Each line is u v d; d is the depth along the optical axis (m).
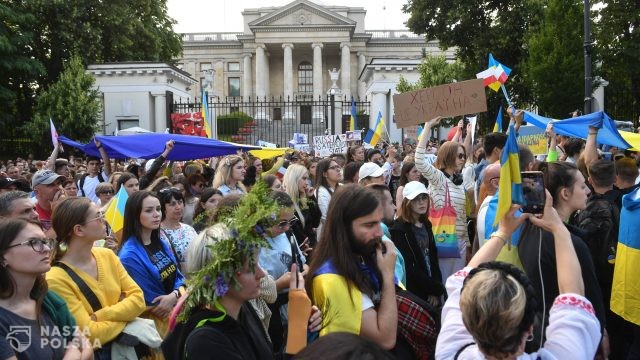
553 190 3.43
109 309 3.79
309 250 5.26
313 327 2.89
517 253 3.13
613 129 7.58
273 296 3.79
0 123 26.91
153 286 4.52
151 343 3.89
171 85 28.92
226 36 66.81
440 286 5.12
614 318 4.88
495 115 24.22
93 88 27.92
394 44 63.41
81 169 14.58
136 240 4.64
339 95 34.88
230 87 65.94
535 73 18.16
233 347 2.64
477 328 2.06
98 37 30.77
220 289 2.60
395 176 10.52
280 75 65.12
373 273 3.03
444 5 25.47
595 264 4.83
